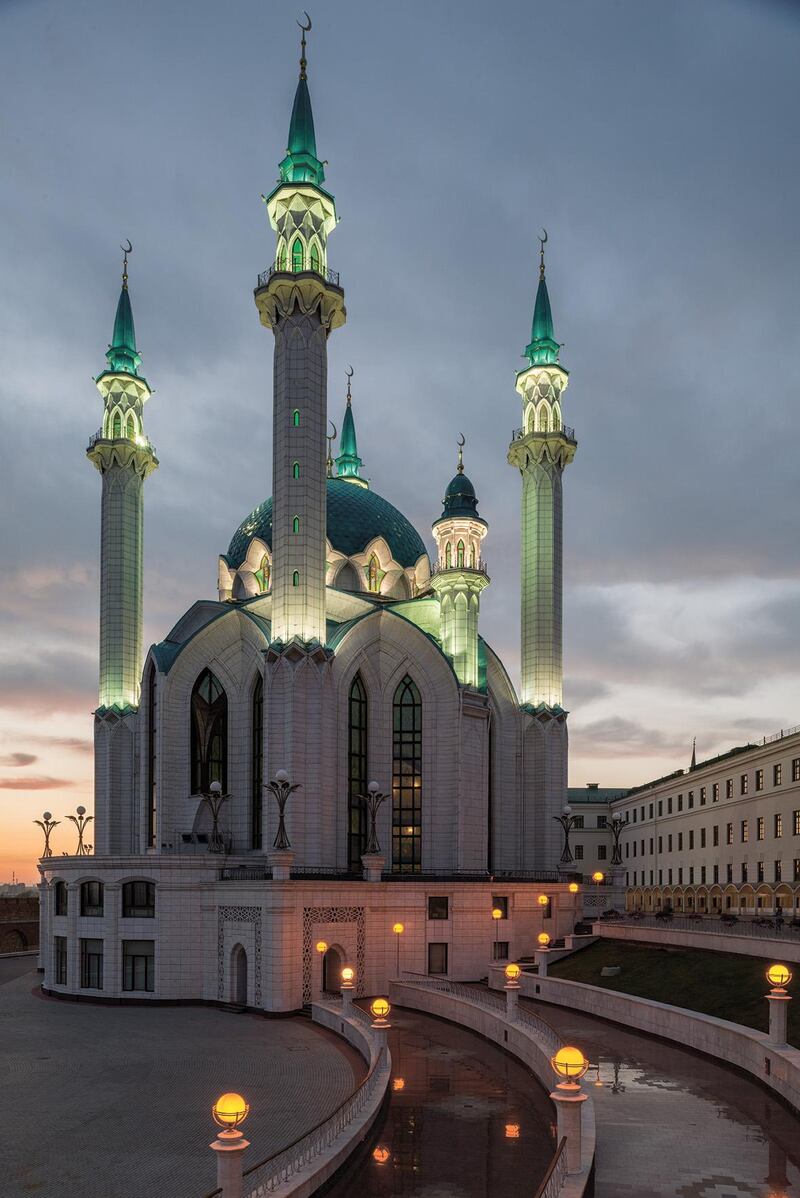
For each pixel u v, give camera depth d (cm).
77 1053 4175
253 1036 4622
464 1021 4644
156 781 6844
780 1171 2456
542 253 8925
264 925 5412
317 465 6688
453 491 7569
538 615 7994
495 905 6450
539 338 8619
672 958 5241
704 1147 2648
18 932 9950
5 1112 3186
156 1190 2441
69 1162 2664
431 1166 2597
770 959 4559
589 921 7319
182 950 5781
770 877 7962
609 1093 3212
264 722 6469
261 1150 2766
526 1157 2672
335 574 8119
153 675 7162
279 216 7138
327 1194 2394
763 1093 3206
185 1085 3556
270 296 6919
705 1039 3788
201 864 5866
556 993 5172
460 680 7162
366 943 5847
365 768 6931
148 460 8188
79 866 6047
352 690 6925
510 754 7731
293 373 6756
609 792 14575
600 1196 2284
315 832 6138
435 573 7438
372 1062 3434
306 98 7356
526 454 8206
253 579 8269
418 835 6931
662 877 11012
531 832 7719
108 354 8475
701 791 9812
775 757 7938
